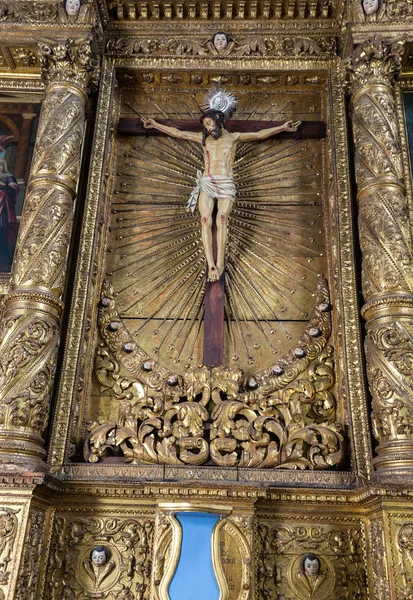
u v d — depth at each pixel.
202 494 3.05
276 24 4.53
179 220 4.22
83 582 3.12
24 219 3.73
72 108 4.03
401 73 4.41
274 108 4.55
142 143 4.46
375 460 3.15
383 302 3.40
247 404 3.61
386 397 3.20
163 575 2.93
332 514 3.24
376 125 3.91
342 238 3.87
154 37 4.54
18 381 3.24
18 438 3.12
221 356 3.72
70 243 3.92
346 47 4.28
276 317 3.93
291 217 4.21
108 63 4.48
